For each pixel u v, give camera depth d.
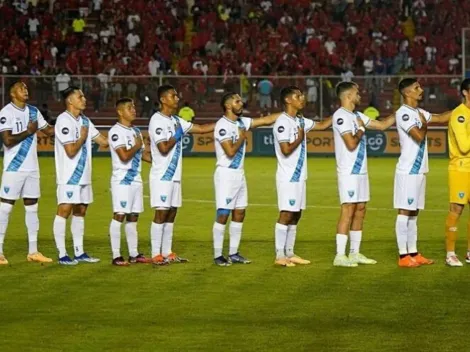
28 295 13.17
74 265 15.54
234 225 15.59
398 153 39.88
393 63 46.25
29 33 48.91
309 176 31.42
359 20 48.91
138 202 15.59
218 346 10.43
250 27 48.59
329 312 11.98
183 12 51.06
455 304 12.36
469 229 15.41
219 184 15.31
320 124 15.55
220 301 12.68
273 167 35.28
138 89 40.53
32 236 15.97
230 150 15.11
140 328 11.23
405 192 15.10
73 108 15.51
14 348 10.41
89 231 19.62
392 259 15.93
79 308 12.32
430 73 45.69
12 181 15.70
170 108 15.37
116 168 15.44
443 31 48.66
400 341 10.55
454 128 14.90
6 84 39.91
